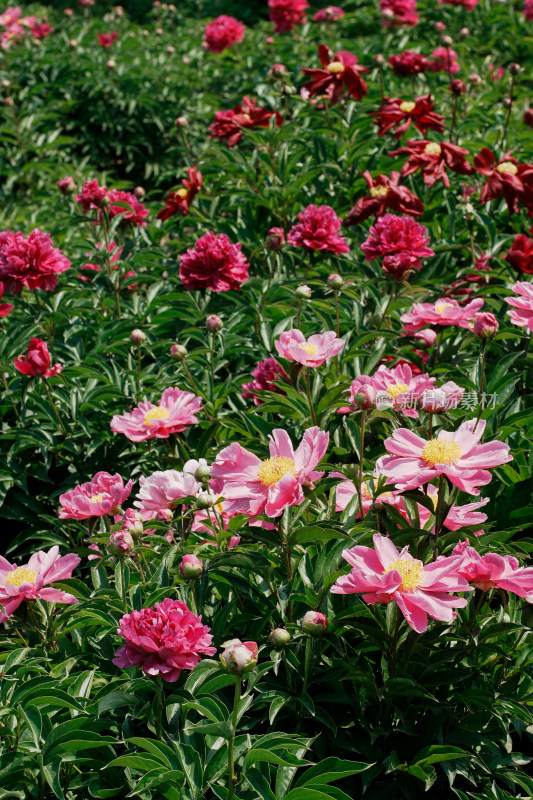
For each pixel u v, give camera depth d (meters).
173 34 14.27
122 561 2.83
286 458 2.67
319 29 12.23
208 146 8.91
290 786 2.48
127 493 3.26
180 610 2.38
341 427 3.69
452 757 2.48
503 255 5.41
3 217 8.80
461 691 2.79
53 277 4.77
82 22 15.28
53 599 2.77
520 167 4.86
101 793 2.41
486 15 11.39
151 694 2.61
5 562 2.86
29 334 4.89
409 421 3.27
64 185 6.32
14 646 3.09
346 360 4.12
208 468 2.93
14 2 16.61
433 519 2.68
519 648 2.94
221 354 4.50
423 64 6.98
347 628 2.78
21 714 2.50
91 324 5.19
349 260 5.25
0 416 4.62
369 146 6.41
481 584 2.43
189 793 2.36
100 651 2.91
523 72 9.98
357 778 2.73
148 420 3.53
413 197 4.90
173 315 5.02
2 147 10.36
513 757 2.76
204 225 6.30
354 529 2.88
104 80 10.92
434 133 7.04
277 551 2.95
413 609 2.26
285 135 6.54
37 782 2.51
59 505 4.56
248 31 13.46
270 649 2.79
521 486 3.60
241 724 2.65
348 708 2.78
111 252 5.50
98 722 2.58
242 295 5.25
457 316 3.72
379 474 2.71
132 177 11.29
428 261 5.57
